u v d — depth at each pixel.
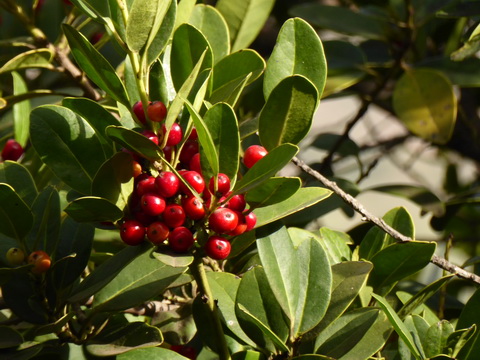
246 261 0.93
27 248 0.85
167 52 0.86
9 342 0.81
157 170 0.80
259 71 0.85
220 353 0.83
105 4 0.83
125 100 0.81
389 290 0.88
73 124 0.83
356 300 0.88
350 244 0.94
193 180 0.78
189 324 0.90
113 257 0.84
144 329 0.83
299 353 0.83
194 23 0.91
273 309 0.84
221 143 0.79
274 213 0.82
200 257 0.81
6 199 0.81
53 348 0.84
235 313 0.84
